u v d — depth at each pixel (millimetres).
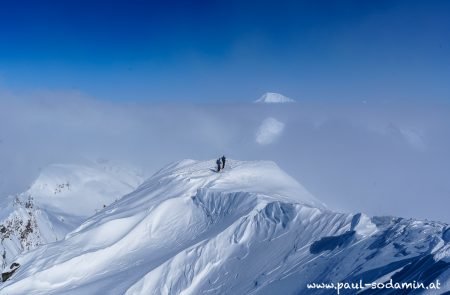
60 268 34969
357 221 25141
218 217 37125
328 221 27328
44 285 34000
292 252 26266
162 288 28859
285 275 24062
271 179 46219
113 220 40000
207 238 31906
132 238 37875
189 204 41281
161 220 39812
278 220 30609
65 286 33719
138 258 35094
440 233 21078
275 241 28656
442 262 17125
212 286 27281
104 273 34125
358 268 20844
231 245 30609
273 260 26562
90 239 38938
